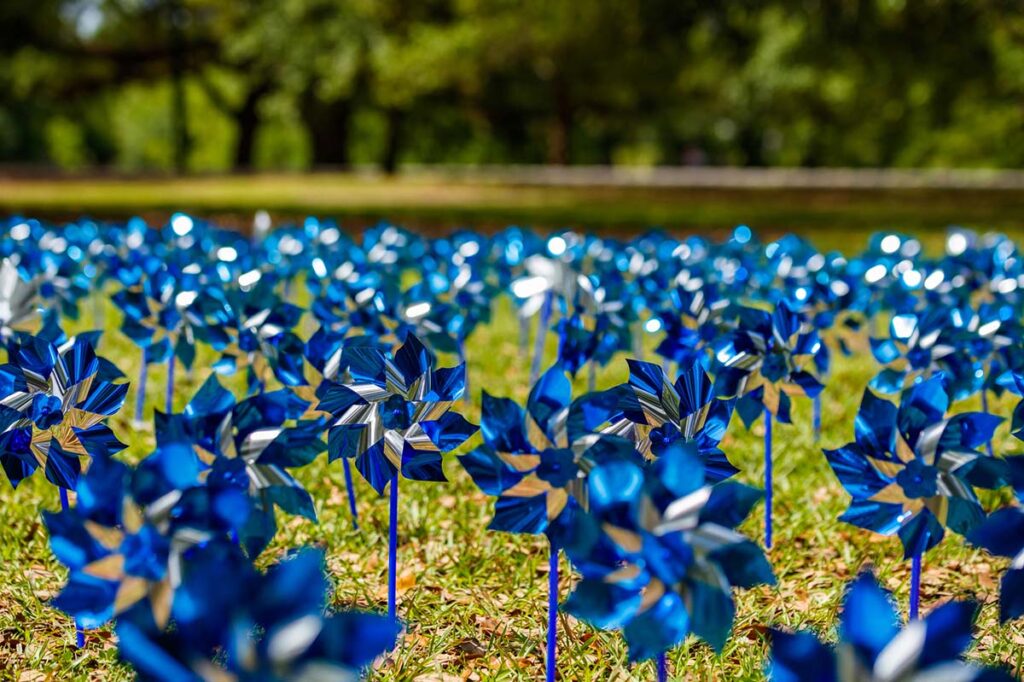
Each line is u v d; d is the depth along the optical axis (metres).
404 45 24.56
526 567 3.29
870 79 19.88
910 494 2.17
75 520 1.81
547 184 25.47
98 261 5.89
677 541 1.73
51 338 2.90
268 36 25.27
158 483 1.79
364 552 3.44
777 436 4.71
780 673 1.47
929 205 18.86
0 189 20.31
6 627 2.87
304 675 1.43
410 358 2.48
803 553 3.54
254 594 1.52
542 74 28.56
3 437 2.40
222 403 2.14
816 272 5.03
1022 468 2.01
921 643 1.42
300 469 4.07
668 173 35.09
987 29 18.22
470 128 40.94
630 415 2.28
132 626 1.58
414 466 2.52
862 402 2.20
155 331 4.17
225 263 4.66
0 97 31.08
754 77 21.81
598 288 4.38
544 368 6.10
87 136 48.06
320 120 33.69
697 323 4.07
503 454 2.08
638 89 30.09
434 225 14.73
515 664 2.70
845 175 33.78
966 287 5.09
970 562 3.47
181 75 31.80
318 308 4.08
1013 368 3.37
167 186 22.47
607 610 1.81
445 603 3.11
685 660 2.67
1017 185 23.52
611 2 20.48
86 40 29.41
